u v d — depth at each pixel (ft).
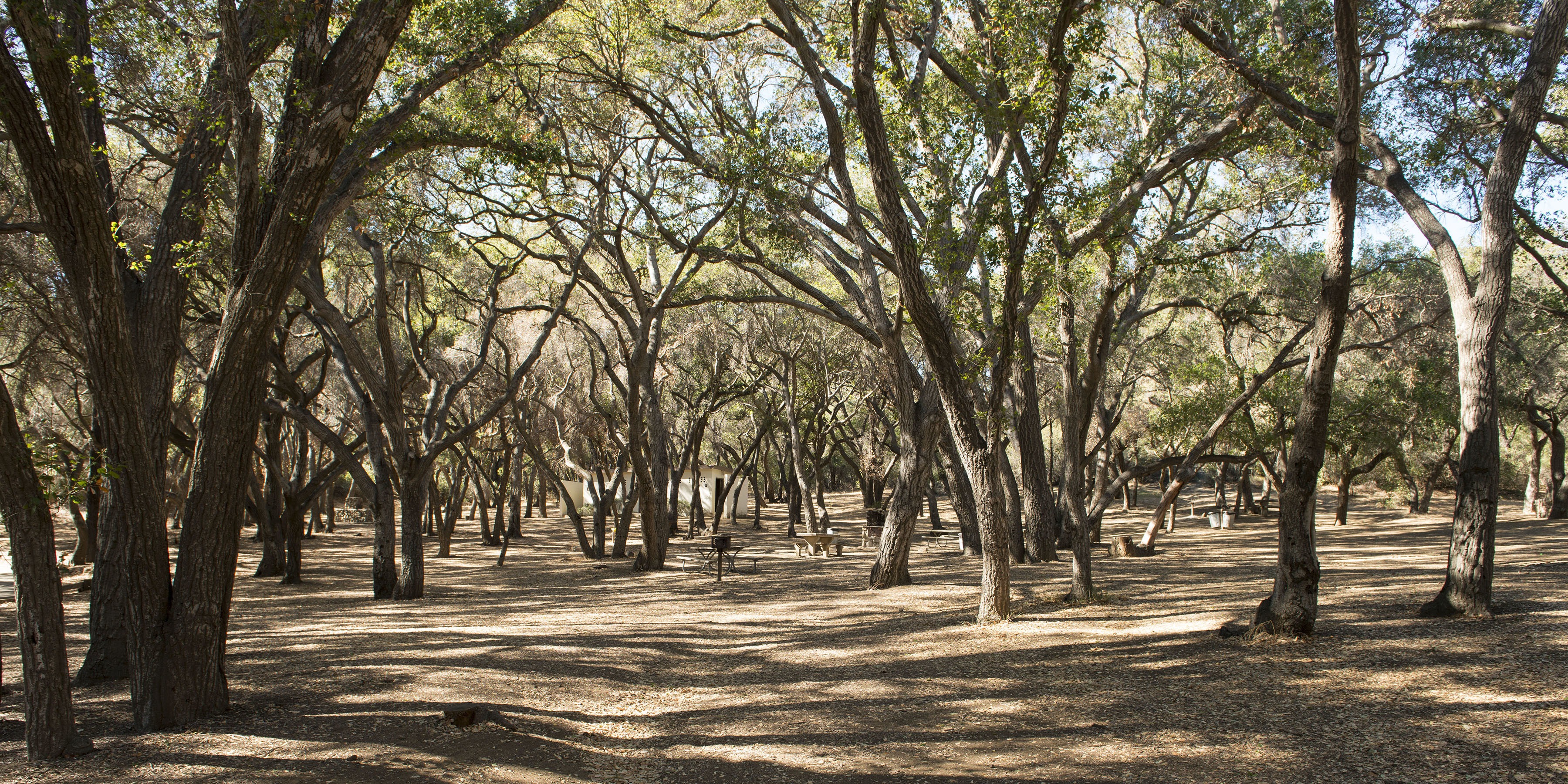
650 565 77.71
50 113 19.07
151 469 22.68
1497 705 21.09
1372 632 29.71
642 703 28.40
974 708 24.76
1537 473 115.75
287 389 63.72
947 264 35.53
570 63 52.44
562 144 52.95
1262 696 23.59
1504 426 116.88
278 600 59.41
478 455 129.80
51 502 20.62
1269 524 118.73
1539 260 55.31
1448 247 33.53
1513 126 31.35
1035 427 72.95
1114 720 22.52
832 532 127.75
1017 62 33.88
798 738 23.22
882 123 33.45
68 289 48.11
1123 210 41.22
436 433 61.72
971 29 44.98
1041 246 37.32
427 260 66.44
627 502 95.45
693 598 57.62
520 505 126.21
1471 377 31.91
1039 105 32.40
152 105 33.14
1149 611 39.06
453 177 57.98
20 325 58.59
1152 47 52.90
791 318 102.78
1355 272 77.92
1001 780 18.84
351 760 20.06
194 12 27.50
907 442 56.54
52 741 19.90
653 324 84.43
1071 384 48.32
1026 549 73.31
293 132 23.36
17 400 73.67
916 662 31.78
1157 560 70.54
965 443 38.01
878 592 54.44
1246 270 71.10
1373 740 19.45
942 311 44.42
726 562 81.35
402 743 21.62
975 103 37.19
